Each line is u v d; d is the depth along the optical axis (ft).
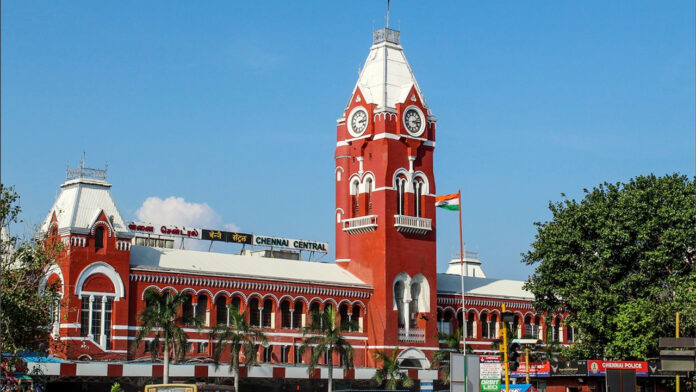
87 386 355.97
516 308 498.69
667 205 362.74
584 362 326.85
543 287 383.45
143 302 376.48
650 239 364.79
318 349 368.27
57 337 294.25
